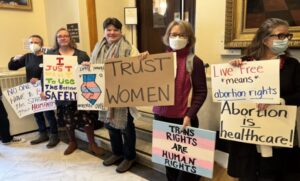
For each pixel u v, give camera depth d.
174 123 1.66
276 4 1.85
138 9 3.39
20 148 2.87
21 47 3.46
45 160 2.56
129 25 3.44
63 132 3.37
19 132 3.27
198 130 1.52
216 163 2.25
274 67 1.29
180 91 1.60
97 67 2.11
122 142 2.42
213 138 1.48
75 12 3.08
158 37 3.25
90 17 3.08
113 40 2.06
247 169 1.44
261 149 1.38
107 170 2.34
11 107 3.14
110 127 2.29
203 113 2.15
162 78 1.61
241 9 2.01
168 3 3.07
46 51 2.71
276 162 1.40
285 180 1.43
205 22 2.30
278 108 1.32
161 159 1.71
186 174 1.68
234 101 1.42
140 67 1.67
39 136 3.15
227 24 2.07
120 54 2.03
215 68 1.45
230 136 1.44
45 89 2.40
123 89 1.75
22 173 2.29
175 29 1.54
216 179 2.05
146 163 2.41
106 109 2.17
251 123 1.38
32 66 2.80
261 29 1.37
